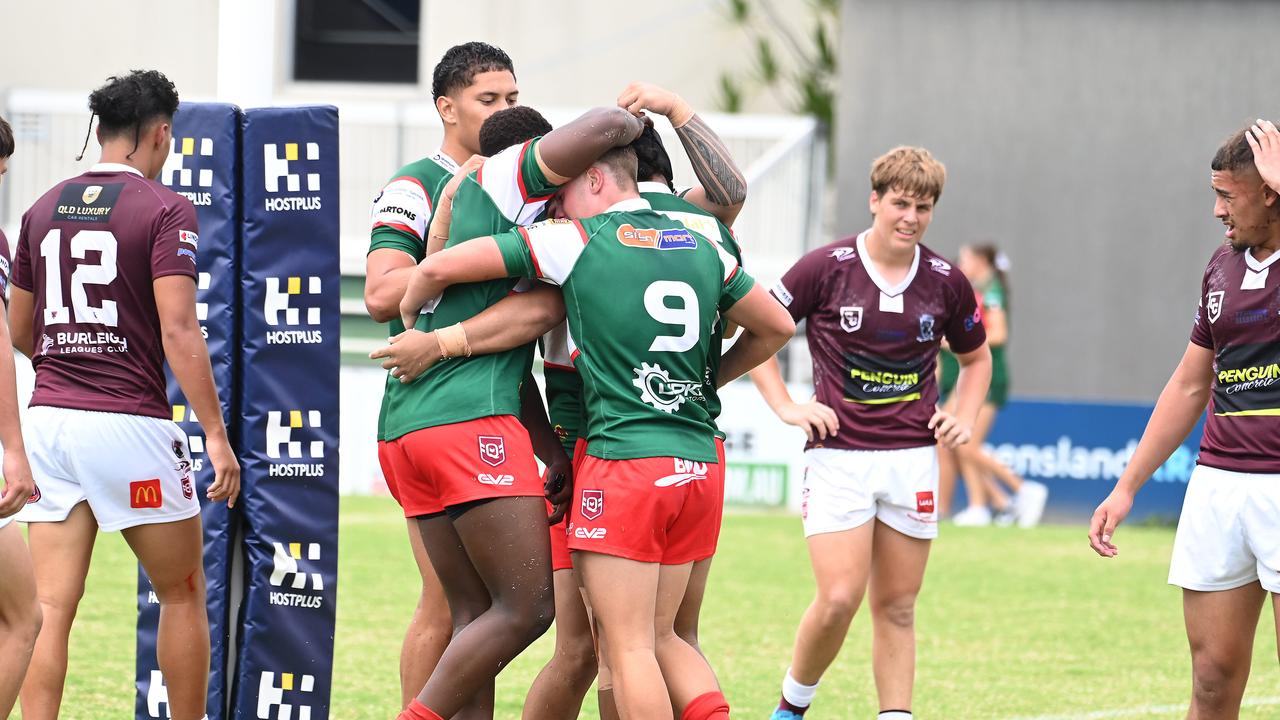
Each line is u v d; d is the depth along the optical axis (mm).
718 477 15141
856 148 52562
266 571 18031
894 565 18625
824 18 63812
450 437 14617
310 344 17969
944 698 22000
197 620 16906
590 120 14539
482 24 64625
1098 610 29578
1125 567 35125
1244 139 14984
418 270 14578
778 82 64438
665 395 14664
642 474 14414
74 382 16172
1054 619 28562
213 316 17953
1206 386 16359
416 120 54719
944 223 52312
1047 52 51594
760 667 23906
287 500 18016
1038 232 51906
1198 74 50875
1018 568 34625
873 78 52406
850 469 18453
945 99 52125
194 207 16516
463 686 14547
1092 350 51688
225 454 16547
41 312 16375
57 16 62750
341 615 27125
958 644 26125
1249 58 50625
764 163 52625
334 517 18031
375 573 31359
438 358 14602
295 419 18000
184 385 16094
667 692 14438
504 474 14578
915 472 18516
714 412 15930
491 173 14875
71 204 16203
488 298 14906
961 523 43125
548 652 25219
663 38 64750
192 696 16922
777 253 52812
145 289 16125
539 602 14578
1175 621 28562
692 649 15297
